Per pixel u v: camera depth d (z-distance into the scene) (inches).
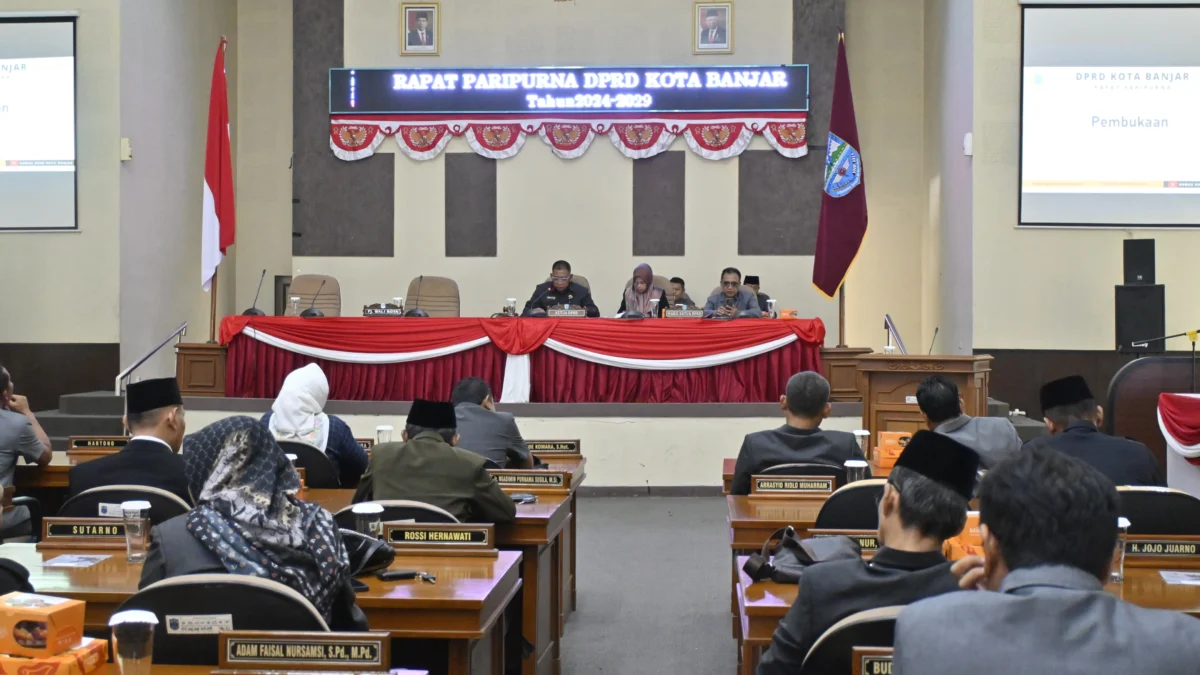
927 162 512.4
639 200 498.9
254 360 373.4
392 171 502.6
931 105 503.2
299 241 503.2
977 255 417.7
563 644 198.7
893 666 65.4
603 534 299.1
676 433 358.9
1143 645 58.7
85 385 424.2
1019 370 415.5
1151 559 126.9
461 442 199.9
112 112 424.5
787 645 91.5
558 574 180.1
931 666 60.8
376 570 118.3
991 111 417.4
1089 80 411.5
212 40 512.4
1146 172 410.0
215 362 379.6
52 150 426.0
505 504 157.6
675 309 387.5
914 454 91.9
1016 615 60.6
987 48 417.7
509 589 123.0
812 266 494.6
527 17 503.5
